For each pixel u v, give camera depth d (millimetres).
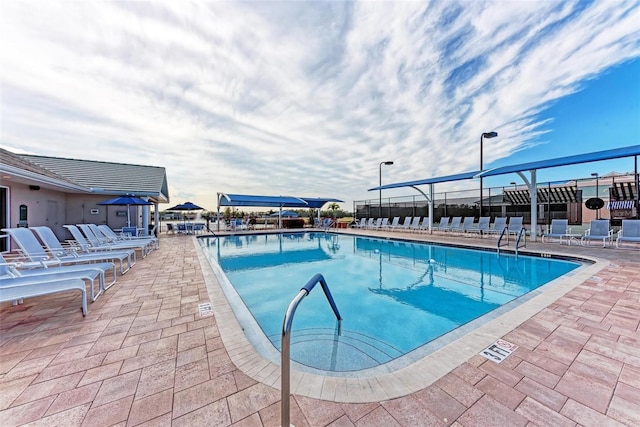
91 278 3715
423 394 1848
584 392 1840
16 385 1951
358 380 2012
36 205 10242
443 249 10203
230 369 2168
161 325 3000
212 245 12422
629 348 2383
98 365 2215
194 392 1893
